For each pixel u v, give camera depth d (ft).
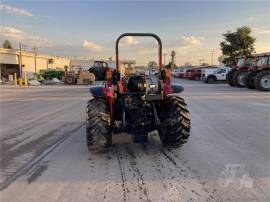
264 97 57.36
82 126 30.50
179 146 21.47
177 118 20.44
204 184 15.07
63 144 23.44
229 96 59.62
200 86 94.27
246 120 32.35
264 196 13.71
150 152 20.71
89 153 20.83
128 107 20.51
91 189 14.76
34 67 216.33
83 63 198.39
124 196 13.93
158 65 21.65
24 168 17.98
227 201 13.29
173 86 21.66
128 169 17.47
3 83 131.54
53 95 69.56
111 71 20.62
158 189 14.60
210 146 21.95
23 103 53.21
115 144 22.75
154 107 21.31
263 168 17.19
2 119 35.83
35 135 26.84
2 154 20.98
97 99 20.93
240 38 158.20
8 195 14.28
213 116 34.99
